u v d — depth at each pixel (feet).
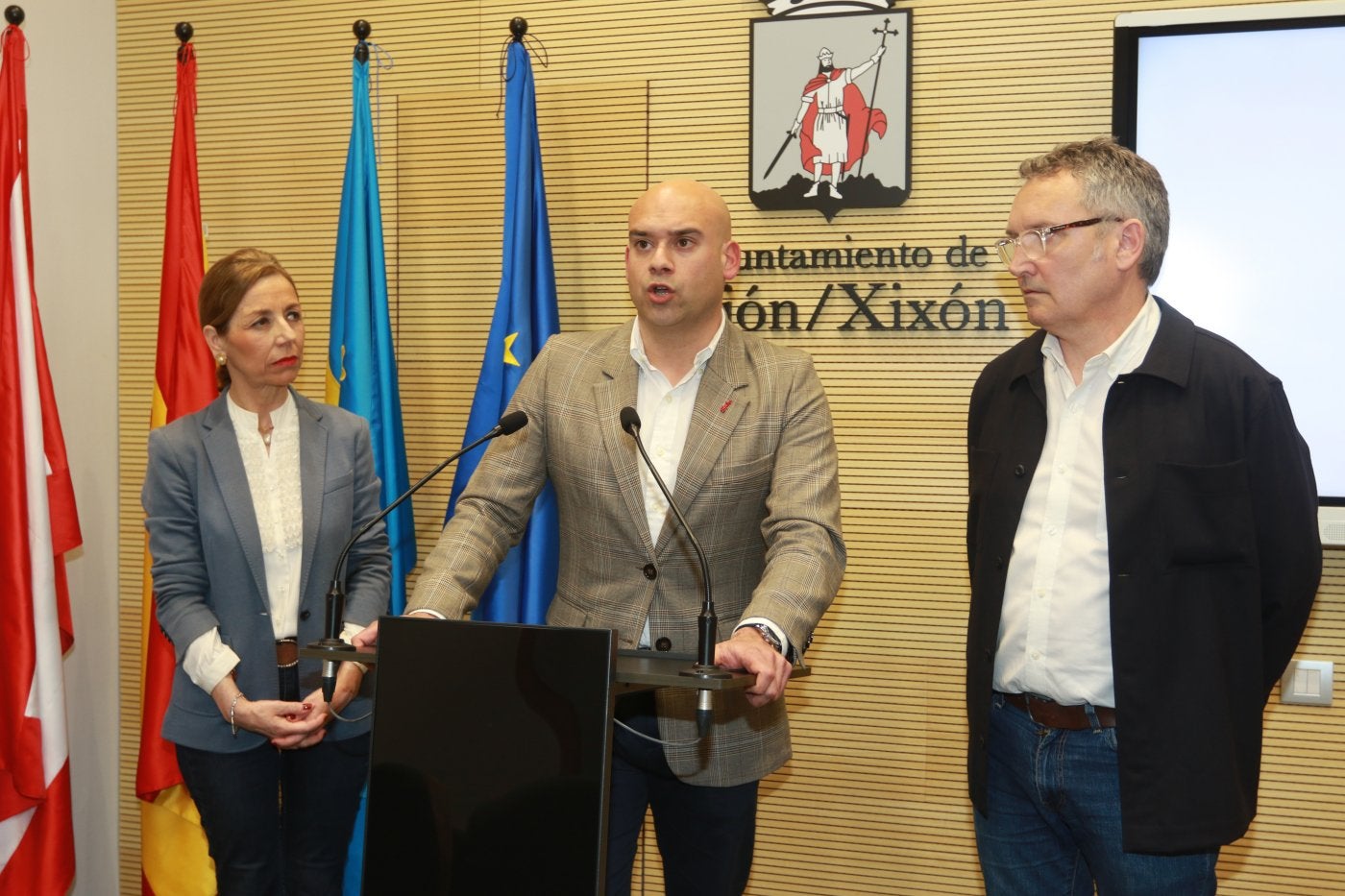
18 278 9.77
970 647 6.79
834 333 10.37
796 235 10.42
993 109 9.97
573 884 4.99
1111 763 6.13
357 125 10.28
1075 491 6.29
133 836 12.30
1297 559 6.09
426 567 6.91
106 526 12.11
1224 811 5.88
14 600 9.66
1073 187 6.20
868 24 10.10
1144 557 5.98
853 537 10.40
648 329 7.18
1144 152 9.20
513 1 11.11
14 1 11.01
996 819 6.73
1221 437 6.05
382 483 10.17
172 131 12.10
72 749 11.70
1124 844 5.92
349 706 8.09
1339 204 8.82
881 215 10.23
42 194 11.33
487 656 5.31
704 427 6.99
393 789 5.36
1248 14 8.92
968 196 10.05
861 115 10.14
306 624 8.13
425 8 11.33
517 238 10.00
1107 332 6.31
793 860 10.64
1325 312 8.85
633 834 7.17
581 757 5.06
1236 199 9.02
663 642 6.84
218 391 10.23
